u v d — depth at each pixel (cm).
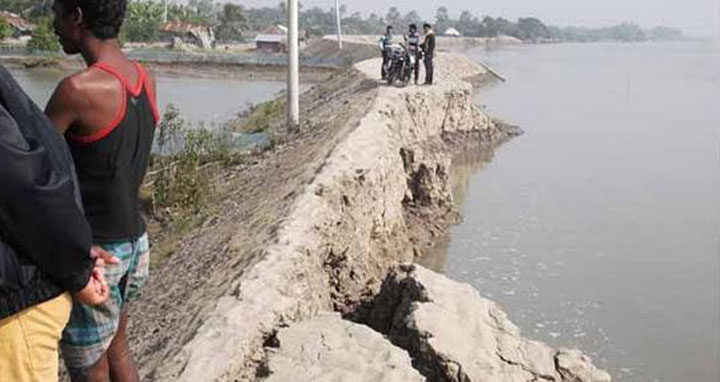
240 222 1254
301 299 912
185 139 1931
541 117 4081
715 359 1267
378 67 3925
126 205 344
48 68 6375
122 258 346
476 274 1639
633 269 1680
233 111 3991
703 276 1634
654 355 1280
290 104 2250
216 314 804
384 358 747
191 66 7238
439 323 909
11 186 256
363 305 1173
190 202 1526
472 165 2786
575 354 930
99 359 361
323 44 10356
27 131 272
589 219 2075
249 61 7381
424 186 2023
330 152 1609
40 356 274
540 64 9625
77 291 285
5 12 9931
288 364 724
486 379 833
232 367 712
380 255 1562
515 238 1892
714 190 2427
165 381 673
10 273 261
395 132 2117
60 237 267
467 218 2070
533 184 2497
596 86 6103
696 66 9412
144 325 866
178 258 1178
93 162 329
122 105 332
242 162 1911
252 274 920
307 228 1133
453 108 3080
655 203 2261
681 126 3819
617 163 2855
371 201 1526
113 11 341
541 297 1512
